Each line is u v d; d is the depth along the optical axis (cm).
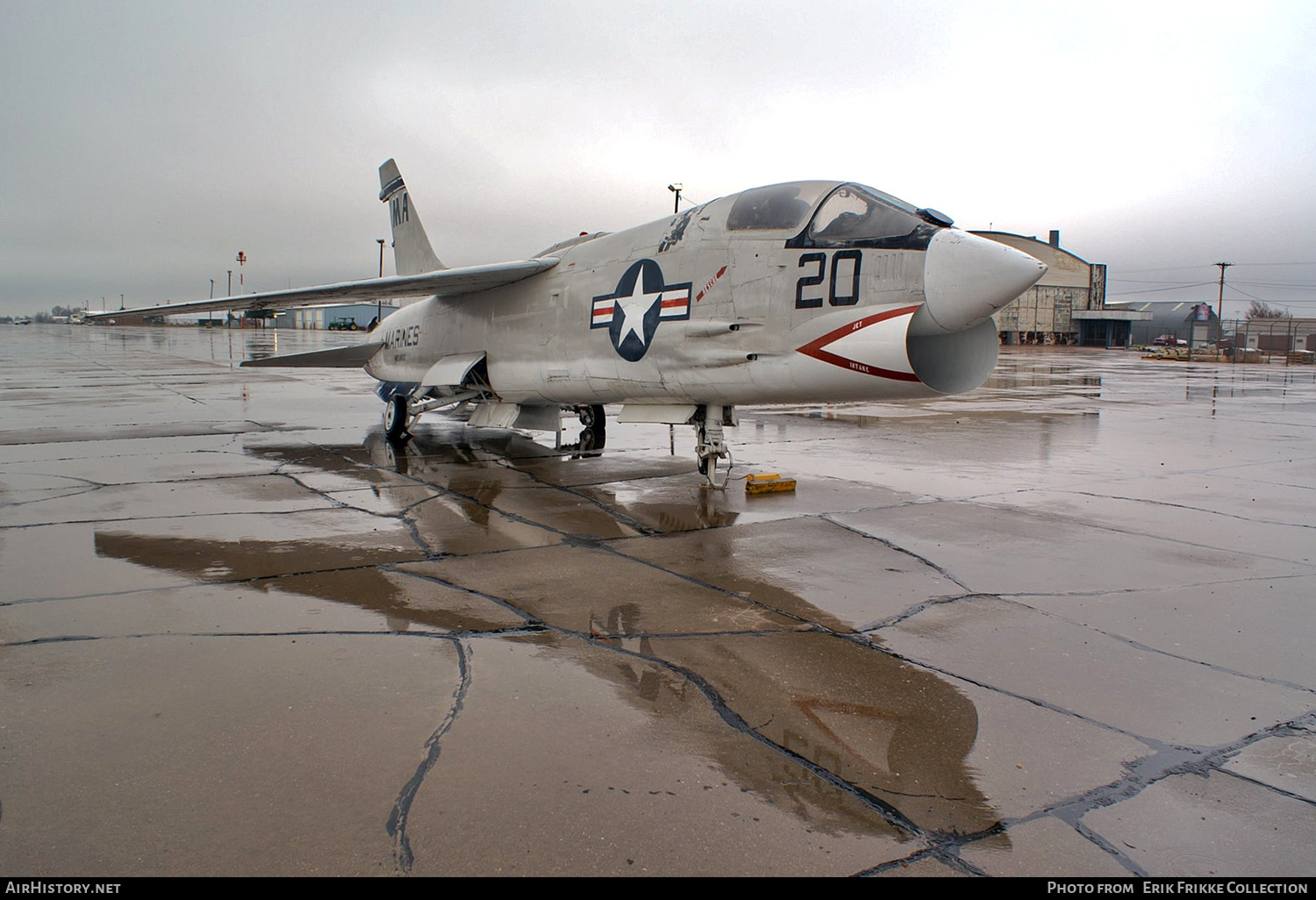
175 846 262
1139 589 546
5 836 266
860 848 265
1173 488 912
